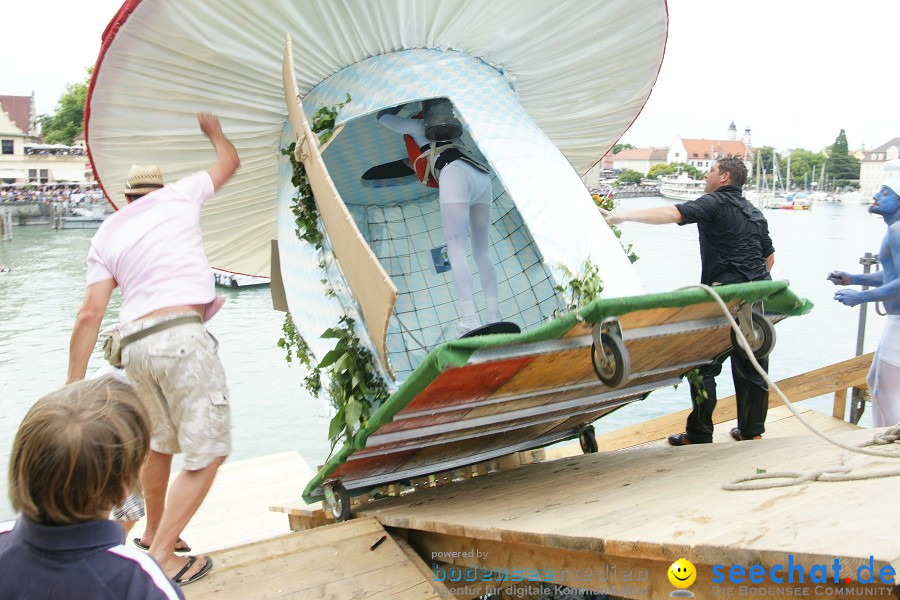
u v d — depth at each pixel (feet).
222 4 14.51
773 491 9.74
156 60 15.42
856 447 10.58
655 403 37.45
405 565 12.49
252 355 49.67
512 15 15.99
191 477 11.74
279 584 11.91
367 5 14.92
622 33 17.47
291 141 16.99
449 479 18.66
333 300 14.71
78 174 273.95
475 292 19.71
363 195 21.24
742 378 18.65
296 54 15.70
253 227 22.41
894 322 17.98
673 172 443.32
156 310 11.78
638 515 10.01
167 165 18.51
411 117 18.15
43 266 110.42
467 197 16.02
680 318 13.07
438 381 11.13
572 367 12.90
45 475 5.70
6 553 5.98
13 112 272.31
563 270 13.97
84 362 12.02
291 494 24.38
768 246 18.78
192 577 11.92
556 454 22.49
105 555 6.04
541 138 16.11
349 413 13.37
